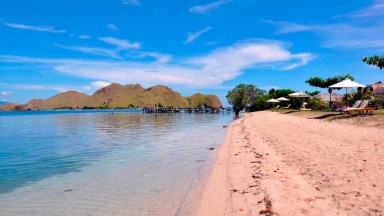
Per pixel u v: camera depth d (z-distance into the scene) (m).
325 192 7.19
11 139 23.09
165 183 9.20
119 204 7.36
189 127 34.22
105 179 9.87
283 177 8.88
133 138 22.45
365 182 7.68
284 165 10.46
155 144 18.64
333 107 43.50
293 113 47.41
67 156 14.66
